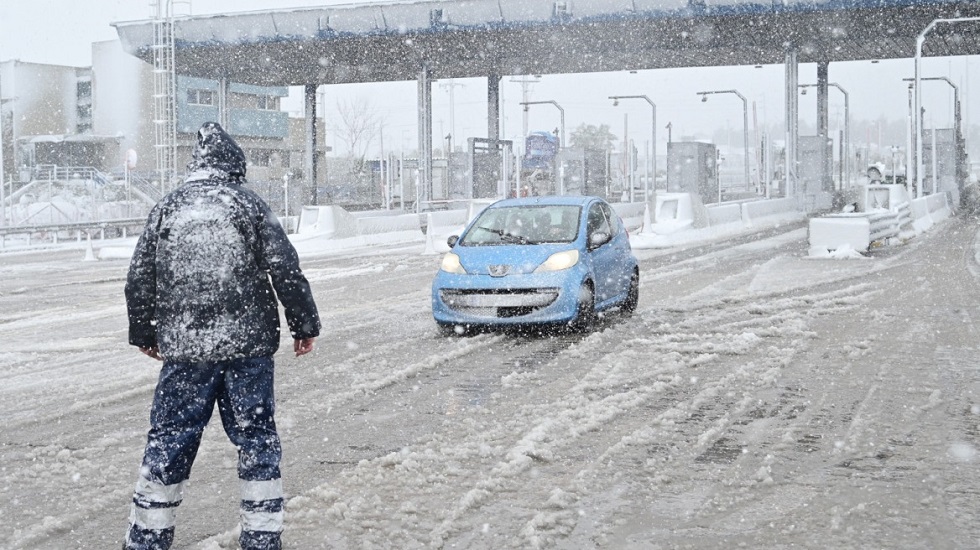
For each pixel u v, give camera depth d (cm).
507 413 977
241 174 595
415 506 689
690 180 6744
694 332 1488
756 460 798
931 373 1149
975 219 5359
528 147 8244
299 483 749
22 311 1970
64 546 625
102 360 1345
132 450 862
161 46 5169
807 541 618
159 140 5188
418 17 4966
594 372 1181
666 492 718
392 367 1244
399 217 4419
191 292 556
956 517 659
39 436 916
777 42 5650
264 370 571
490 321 1479
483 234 1616
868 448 831
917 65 4728
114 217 6575
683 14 4684
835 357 1262
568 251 1516
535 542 610
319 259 3288
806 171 7188
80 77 9612
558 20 4822
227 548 613
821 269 2491
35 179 7850
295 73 6438
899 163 10169
